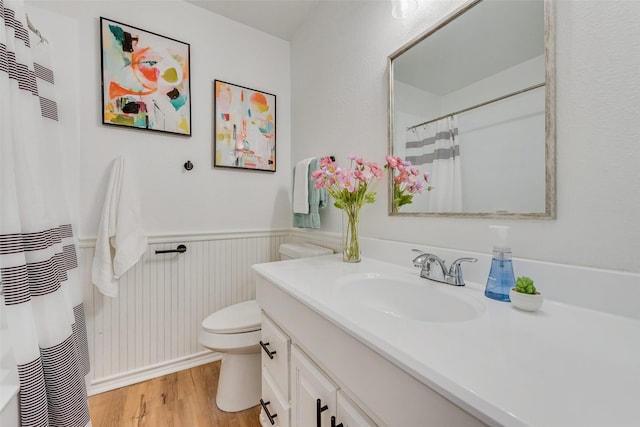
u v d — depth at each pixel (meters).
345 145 1.44
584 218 0.63
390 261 1.12
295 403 0.79
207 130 1.71
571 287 0.63
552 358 0.42
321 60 1.65
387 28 1.18
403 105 1.10
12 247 0.73
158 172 1.55
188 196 1.65
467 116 0.87
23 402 0.71
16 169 0.78
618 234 0.58
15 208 0.74
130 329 1.47
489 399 0.32
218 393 1.31
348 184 1.06
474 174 0.85
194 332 1.65
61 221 1.15
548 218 0.68
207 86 1.71
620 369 0.39
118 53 1.43
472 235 0.86
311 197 1.57
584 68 0.63
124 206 1.38
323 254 1.44
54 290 0.83
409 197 1.07
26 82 0.84
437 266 0.88
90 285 1.37
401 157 1.10
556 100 0.67
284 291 0.82
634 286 0.55
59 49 1.26
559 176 0.67
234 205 1.81
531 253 0.72
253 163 1.86
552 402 0.31
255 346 1.24
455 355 0.42
